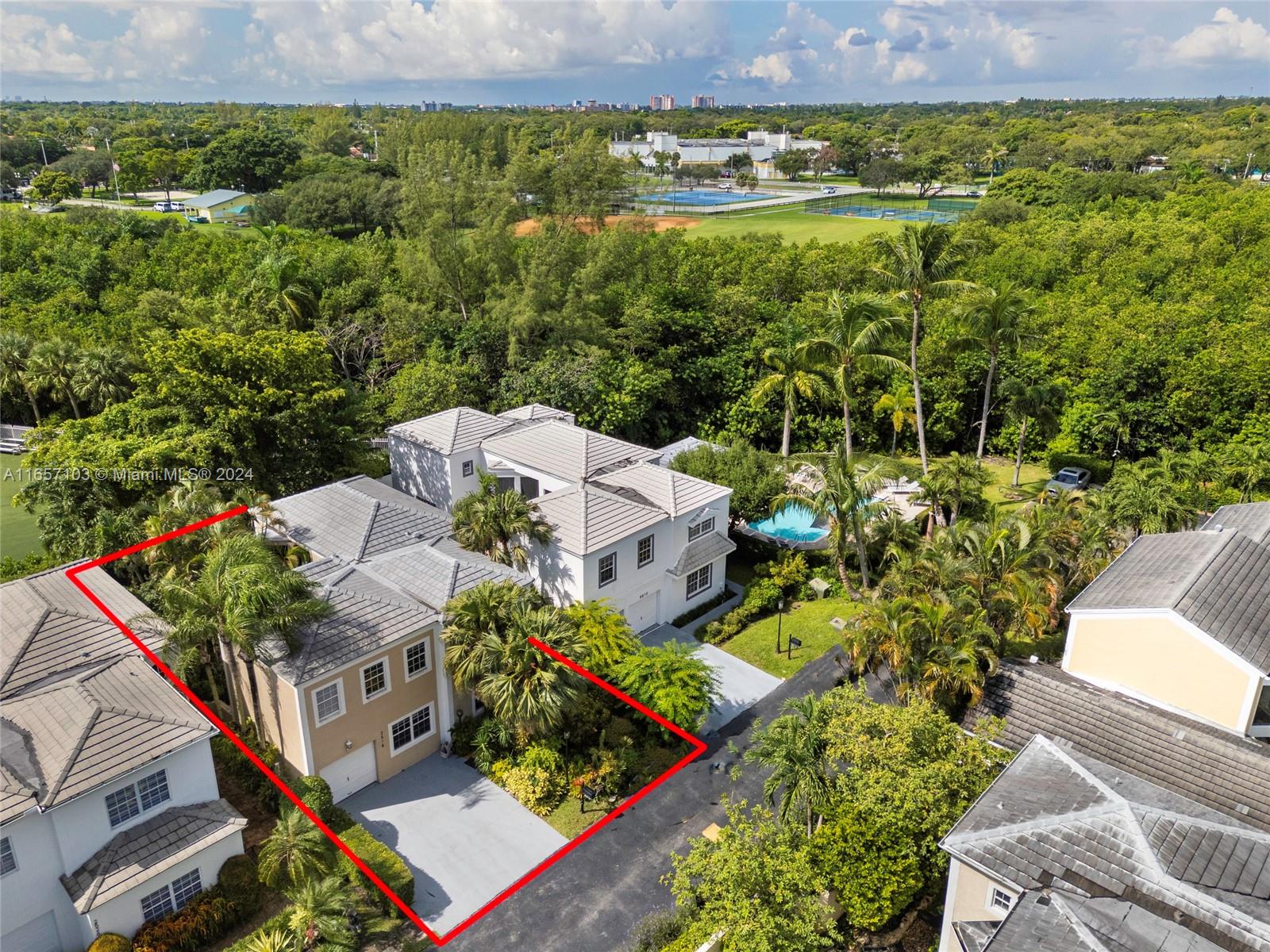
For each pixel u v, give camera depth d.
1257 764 22.77
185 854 22.08
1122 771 21.81
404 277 62.34
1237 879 17.73
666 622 37.62
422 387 50.47
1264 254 78.69
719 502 39.03
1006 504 50.69
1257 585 27.88
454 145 85.38
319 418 42.59
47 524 37.31
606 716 29.61
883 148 191.25
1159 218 92.56
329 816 25.36
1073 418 54.72
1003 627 30.92
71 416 56.44
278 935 20.47
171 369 41.41
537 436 43.09
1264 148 146.12
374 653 26.33
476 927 22.47
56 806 20.23
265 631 25.08
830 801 22.39
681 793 27.45
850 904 21.59
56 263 71.00
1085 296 69.94
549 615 27.06
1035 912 17.44
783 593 39.62
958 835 19.56
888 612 26.30
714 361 59.66
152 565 31.41
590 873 24.36
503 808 26.88
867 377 58.22
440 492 43.62
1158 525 35.94
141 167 136.50
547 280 57.56
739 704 31.97
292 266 59.84
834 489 34.81
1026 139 183.12
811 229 110.69
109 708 22.75
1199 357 52.94
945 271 45.16
